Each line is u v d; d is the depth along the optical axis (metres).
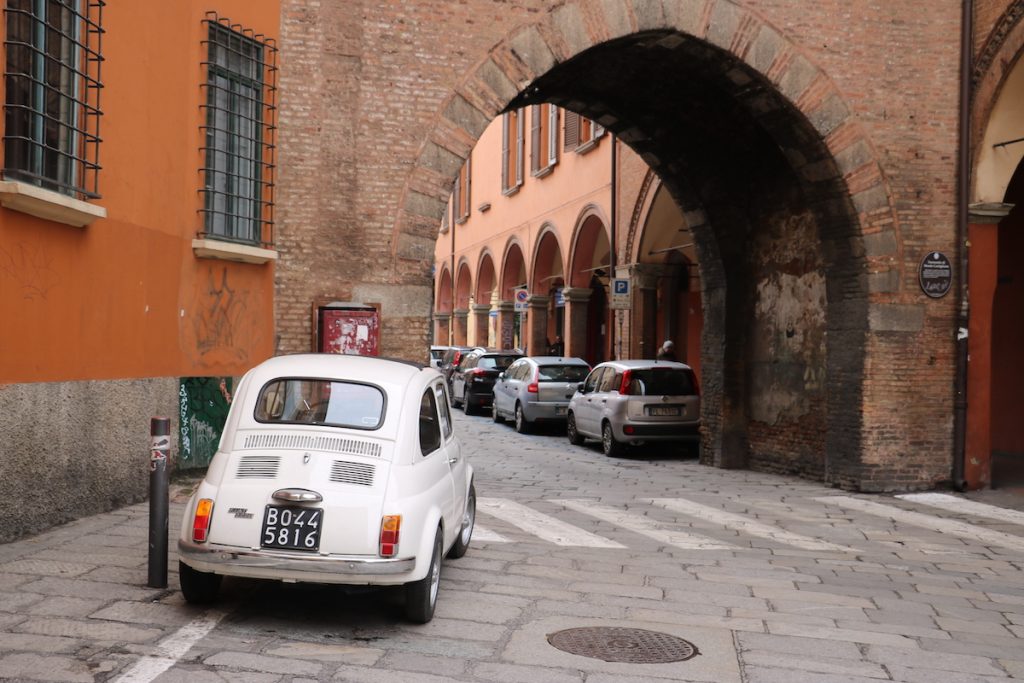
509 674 5.31
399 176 11.66
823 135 13.09
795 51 12.94
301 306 11.62
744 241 16.64
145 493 10.00
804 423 15.05
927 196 13.52
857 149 13.23
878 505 12.33
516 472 14.99
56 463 8.31
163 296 10.23
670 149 16.34
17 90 7.73
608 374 18.62
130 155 9.52
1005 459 17.39
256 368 6.85
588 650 5.82
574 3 12.05
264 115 11.49
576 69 14.86
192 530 5.94
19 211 7.70
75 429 8.60
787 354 15.48
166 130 10.23
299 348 11.64
